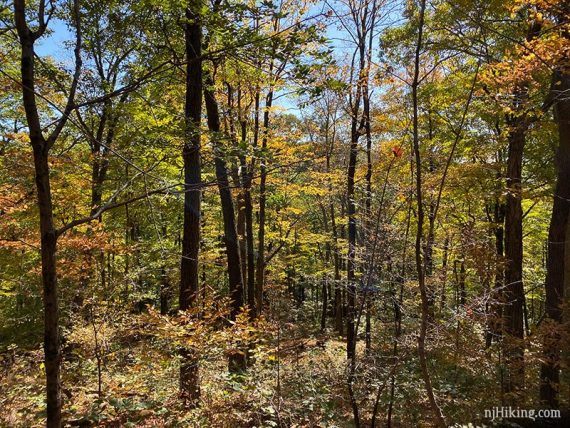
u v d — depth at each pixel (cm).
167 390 626
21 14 308
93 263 713
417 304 745
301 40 422
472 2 482
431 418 651
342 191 1084
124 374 669
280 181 1167
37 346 915
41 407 553
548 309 829
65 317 681
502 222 1374
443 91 990
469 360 644
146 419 533
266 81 806
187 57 663
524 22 711
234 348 562
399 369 704
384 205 704
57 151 870
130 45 660
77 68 342
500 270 771
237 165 554
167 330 523
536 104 791
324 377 674
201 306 600
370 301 749
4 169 724
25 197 736
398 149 552
